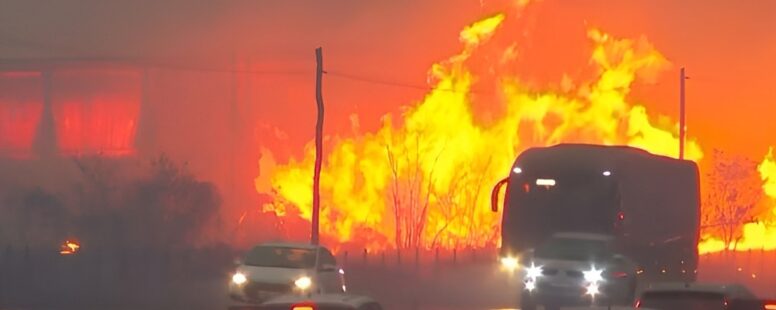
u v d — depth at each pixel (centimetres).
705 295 6103
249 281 11688
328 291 12031
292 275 11706
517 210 15050
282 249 12219
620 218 14800
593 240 13462
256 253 12225
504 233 15088
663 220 16812
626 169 15238
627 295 13162
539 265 13000
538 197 14975
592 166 14950
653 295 6169
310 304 5234
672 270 17388
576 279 12788
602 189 14800
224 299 13662
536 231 14888
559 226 14838
